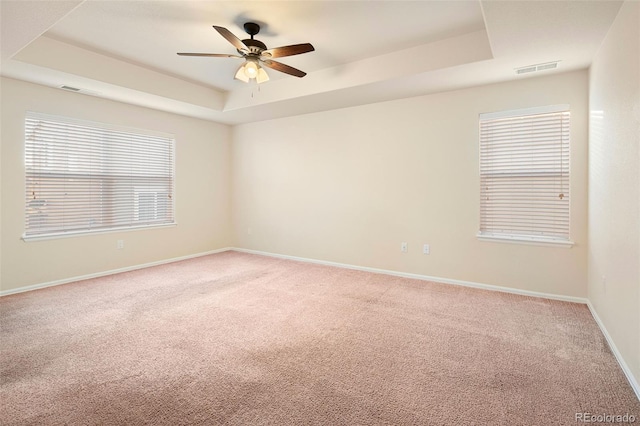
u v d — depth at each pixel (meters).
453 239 4.01
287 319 2.94
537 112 3.45
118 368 2.12
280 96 4.36
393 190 4.41
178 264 5.04
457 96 3.91
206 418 1.66
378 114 4.49
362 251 4.71
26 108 3.65
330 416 1.68
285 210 5.48
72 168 4.07
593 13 2.20
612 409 1.73
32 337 2.54
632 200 1.99
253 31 2.92
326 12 2.70
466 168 3.89
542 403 1.78
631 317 1.98
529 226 3.57
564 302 3.36
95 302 3.35
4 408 1.71
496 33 2.47
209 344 2.46
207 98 4.75
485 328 2.75
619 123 2.22
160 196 5.07
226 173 6.07
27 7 2.12
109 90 3.93
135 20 2.85
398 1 2.53
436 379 2.01
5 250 3.56
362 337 2.58
